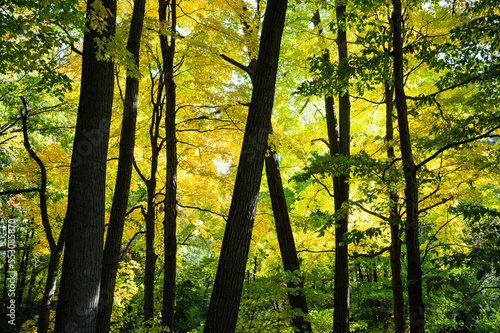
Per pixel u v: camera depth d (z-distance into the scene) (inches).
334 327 312.8
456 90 291.4
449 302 479.5
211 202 380.2
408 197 188.7
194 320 707.4
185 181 380.5
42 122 423.2
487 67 208.2
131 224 410.0
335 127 365.1
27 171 339.6
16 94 362.3
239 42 294.5
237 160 368.8
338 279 319.0
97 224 163.3
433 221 353.4
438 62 221.0
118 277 421.7
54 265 284.7
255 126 169.9
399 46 200.7
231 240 160.1
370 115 382.6
